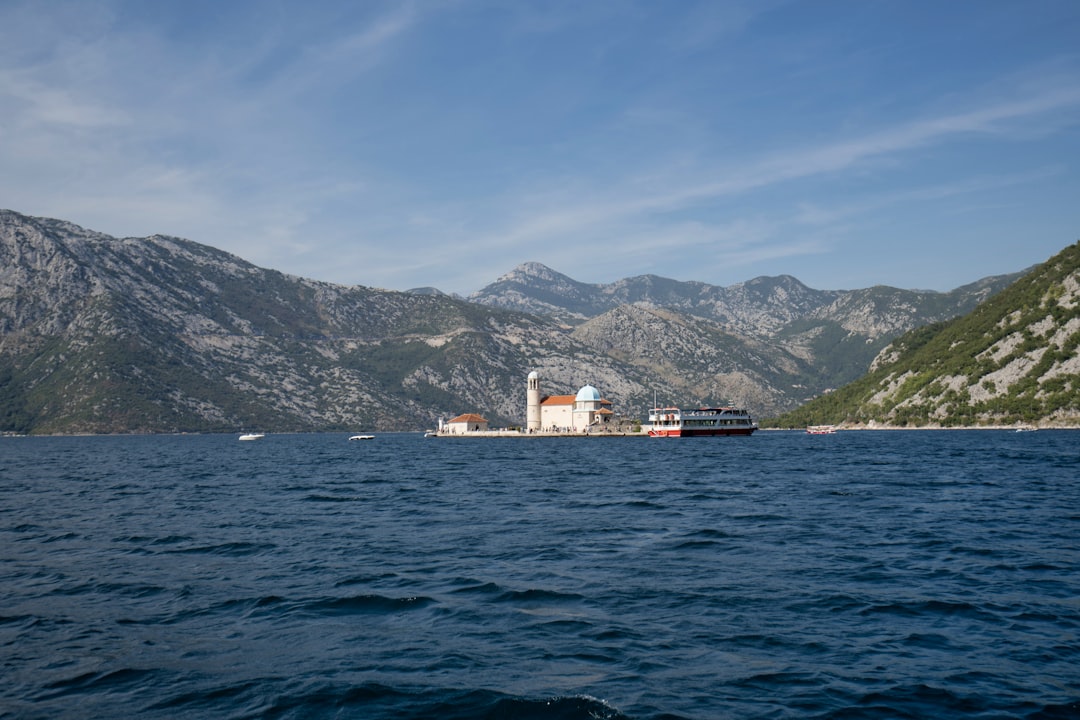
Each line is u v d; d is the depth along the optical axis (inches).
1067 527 1887.3
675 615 1079.6
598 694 772.6
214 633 1009.5
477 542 1745.8
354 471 4665.4
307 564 1483.8
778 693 773.9
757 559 1497.3
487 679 820.6
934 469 3959.2
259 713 732.7
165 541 1790.1
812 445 7805.1
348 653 918.4
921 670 840.9
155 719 722.8
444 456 6968.5
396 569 1421.0
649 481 3563.0
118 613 1117.1
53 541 1803.6
